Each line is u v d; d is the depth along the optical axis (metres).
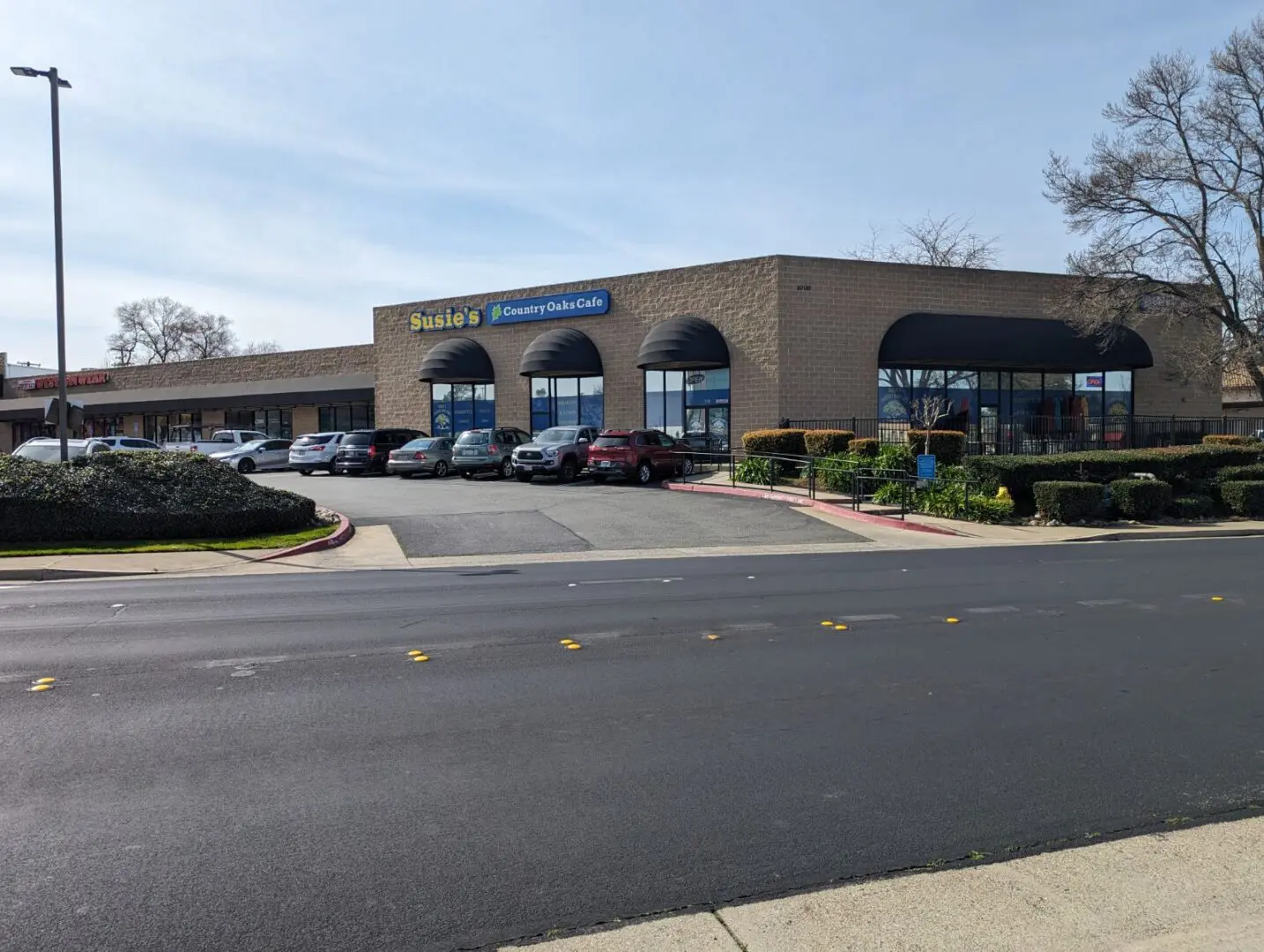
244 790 5.11
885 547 17.09
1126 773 5.38
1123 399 34.31
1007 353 30.56
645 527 19.00
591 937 3.62
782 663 7.92
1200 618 9.90
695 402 31.58
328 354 45.22
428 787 5.16
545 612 10.30
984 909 3.83
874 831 4.59
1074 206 30.56
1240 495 21.84
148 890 3.98
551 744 5.87
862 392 30.44
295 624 9.67
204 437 47.84
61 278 19.39
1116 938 3.60
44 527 16.89
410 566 14.96
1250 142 28.06
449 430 37.38
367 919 3.75
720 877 4.11
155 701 6.80
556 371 32.88
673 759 5.61
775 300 29.52
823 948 3.53
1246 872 4.16
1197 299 29.47
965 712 6.54
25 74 18.81
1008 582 12.48
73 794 5.05
